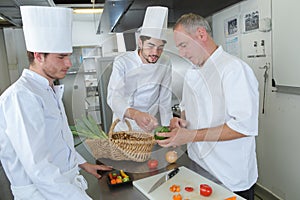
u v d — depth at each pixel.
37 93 0.94
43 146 0.90
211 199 1.00
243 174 1.25
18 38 3.39
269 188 2.47
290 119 2.12
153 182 1.12
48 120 0.98
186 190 1.06
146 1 2.07
